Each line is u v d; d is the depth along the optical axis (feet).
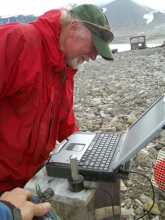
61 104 5.71
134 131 4.79
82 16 4.99
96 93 19.24
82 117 13.99
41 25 4.88
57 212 4.57
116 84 21.44
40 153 5.31
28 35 4.56
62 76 5.45
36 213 2.69
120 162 3.66
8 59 4.32
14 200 2.75
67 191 3.76
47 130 5.33
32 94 4.75
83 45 5.16
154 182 6.53
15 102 4.73
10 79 4.42
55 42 4.83
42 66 4.87
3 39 4.31
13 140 4.75
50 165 4.15
